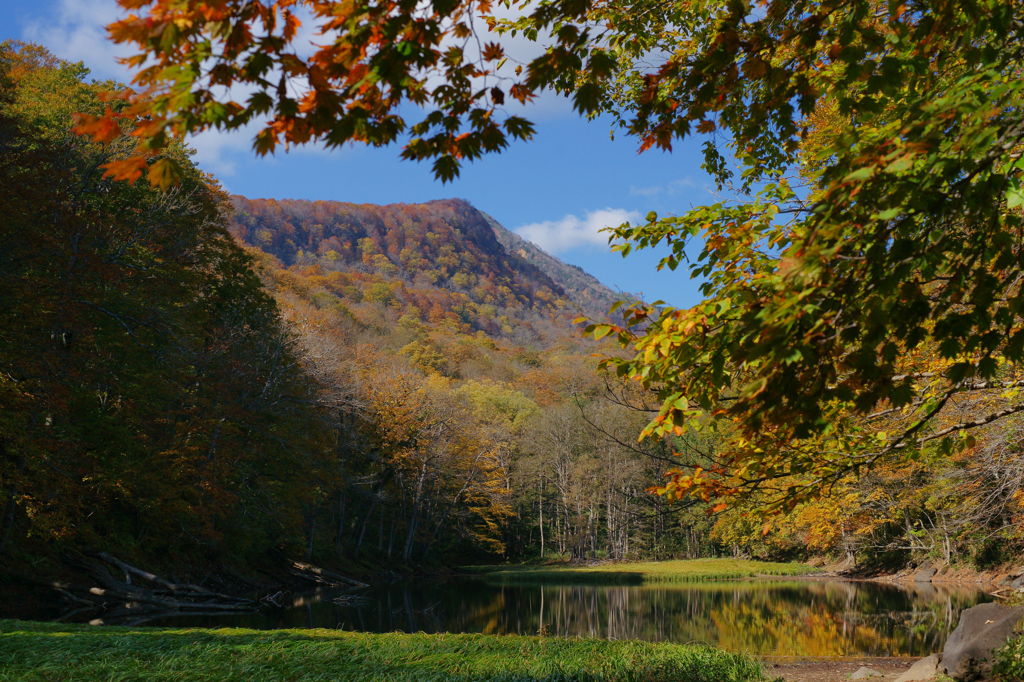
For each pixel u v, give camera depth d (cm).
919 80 354
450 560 5356
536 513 6216
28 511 1786
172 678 716
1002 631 958
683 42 558
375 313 10800
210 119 240
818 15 322
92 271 1950
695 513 4944
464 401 6644
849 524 1788
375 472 4350
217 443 2578
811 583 3631
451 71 286
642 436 376
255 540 3070
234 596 2400
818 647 1555
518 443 6203
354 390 3925
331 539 4031
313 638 1117
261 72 246
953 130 263
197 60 228
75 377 1828
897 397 303
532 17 312
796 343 283
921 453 493
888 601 2505
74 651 833
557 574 4538
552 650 1088
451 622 2048
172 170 246
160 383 2206
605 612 2355
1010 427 855
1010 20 312
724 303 350
